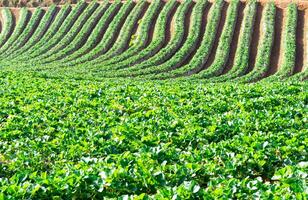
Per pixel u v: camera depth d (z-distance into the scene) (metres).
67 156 12.08
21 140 13.81
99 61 42.38
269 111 16.75
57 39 50.69
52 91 23.09
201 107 18.09
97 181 9.23
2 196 8.12
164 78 35.94
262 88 23.17
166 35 45.97
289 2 47.78
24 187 8.77
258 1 48.97
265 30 42.75
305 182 9.11
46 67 40.84
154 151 11.35
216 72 37.06
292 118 16.56
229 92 22.28
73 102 19.98
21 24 56.91
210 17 46.94
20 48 50.75
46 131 14.99
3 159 12.43
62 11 56.91
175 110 18.00
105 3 55.53
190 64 38.50
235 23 45.50
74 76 32.53
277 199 7.87
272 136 12.80
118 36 47.75
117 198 8.62
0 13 61.53
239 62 38.19
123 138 13.04
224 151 11.51
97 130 14.45
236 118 15.66
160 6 51.88
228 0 50.38
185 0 51.72
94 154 12.27
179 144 13.28
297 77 34.31
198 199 8.32
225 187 8.59
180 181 9.62
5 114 18.12
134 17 50.06
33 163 11.68
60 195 8.89
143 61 41.28
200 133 13.66
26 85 25.27
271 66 38.03
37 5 63.47
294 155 11.64
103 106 19.05
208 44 42.03
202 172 10.09
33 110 18.47
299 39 41.62
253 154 11.25
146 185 9.30
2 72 31.81
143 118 16.56
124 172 9.48
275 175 9.73
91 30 50.94
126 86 24.09
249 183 8.84
